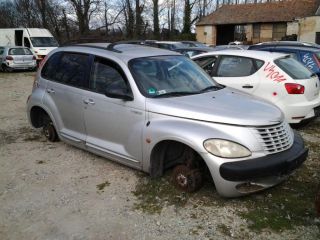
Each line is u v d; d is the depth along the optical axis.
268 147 4.33
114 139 5.36
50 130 6.78
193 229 4.00
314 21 35.81
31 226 4.13
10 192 4.93
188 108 4.62
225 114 4.43
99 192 4.86
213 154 4.20
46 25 45.69
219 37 43.59
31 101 6.83
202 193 4.70
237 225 4.05
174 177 4.80
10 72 23.08
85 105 5.68
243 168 4.09
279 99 7.33
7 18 53.47
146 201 4.59
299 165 4.55
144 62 5.38
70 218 4.27
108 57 5.52
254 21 39.38
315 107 7.50
